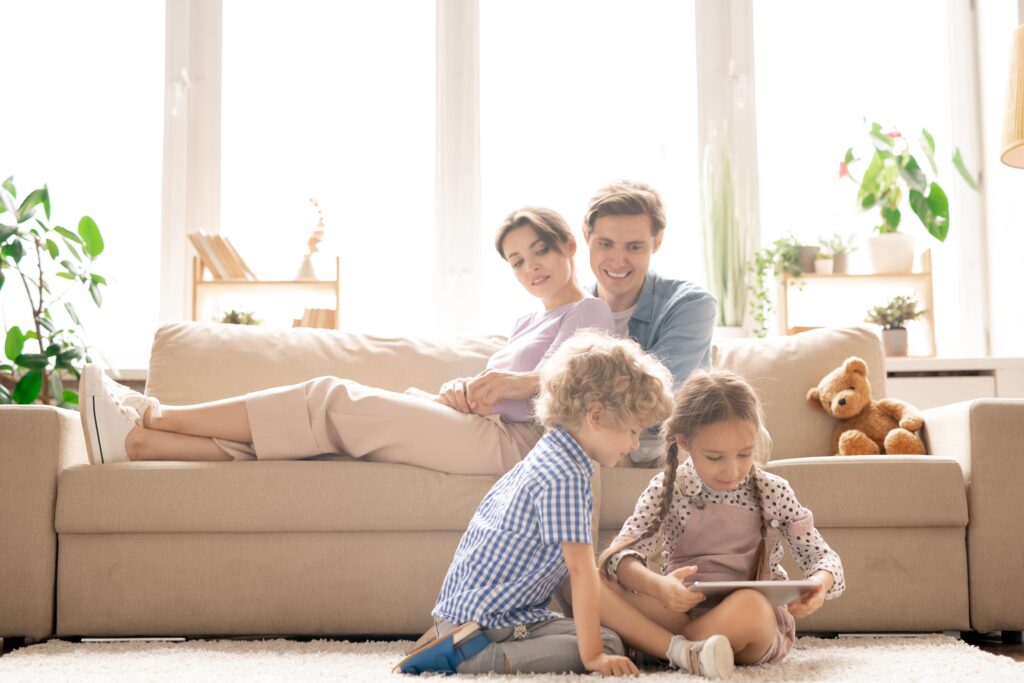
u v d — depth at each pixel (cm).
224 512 204
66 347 311
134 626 204
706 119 364
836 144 369
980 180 367
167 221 357
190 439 215
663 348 234
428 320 364
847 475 210
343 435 214
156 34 366
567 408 162
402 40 371
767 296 349
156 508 204
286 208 364
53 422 208
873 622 210
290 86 368
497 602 162
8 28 365
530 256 235
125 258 360
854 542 211
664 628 167
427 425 212
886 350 332
